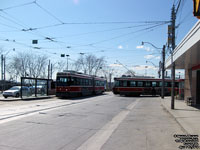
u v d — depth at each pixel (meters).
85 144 6.11
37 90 26.45
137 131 7.91
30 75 55.62
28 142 6.20
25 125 8.75
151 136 7.11
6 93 25.06
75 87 26.38
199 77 18.41
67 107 15.92
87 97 29.20
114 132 7.73
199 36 8.29
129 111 14.27
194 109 14.77
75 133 7.48
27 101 20.89
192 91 18.70
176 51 14.31
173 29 15.34
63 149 5.61
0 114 11.72
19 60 55.81
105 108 15.79
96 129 8.23
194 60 15.02
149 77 35.72
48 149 5.58
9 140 6.39
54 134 7.26
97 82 37.19
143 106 17.81
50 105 17.08
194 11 6.67
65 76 25.41
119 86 33.25
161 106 17.91
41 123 9.23
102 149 5.64
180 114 12.05
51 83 31.34
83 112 13.21
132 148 5.73
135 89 33.31
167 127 8.69
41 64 57.19
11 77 59.56
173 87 15.09
